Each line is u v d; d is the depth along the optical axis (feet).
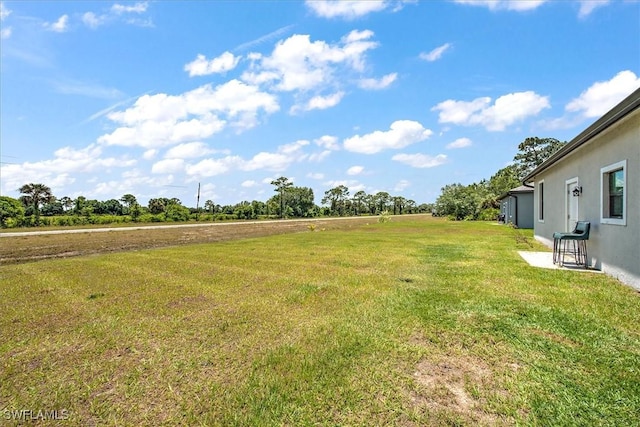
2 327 12.37
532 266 22.41
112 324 12.51
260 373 8.60
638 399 6.98
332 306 14.24
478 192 131.34
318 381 8.11
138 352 10.09
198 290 17.48
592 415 6.52
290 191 243.40
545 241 35.58
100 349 10.34
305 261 26.55
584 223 22.62
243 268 23.76
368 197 283.18
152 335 11.39
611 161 19.15
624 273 17.49
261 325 12.14
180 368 9.02
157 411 7.13
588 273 19.85
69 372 8.93
